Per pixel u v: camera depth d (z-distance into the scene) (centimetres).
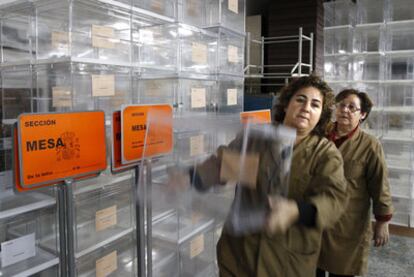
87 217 155
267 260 94
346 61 378
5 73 168
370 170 184
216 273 174
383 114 359
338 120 191
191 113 179
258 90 426
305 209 86
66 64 144
